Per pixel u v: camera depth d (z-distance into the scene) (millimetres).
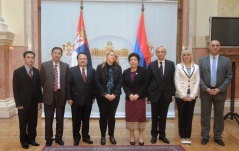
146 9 5695
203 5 6020
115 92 3969
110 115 4078
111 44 5719
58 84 3914
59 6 5578
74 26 5633
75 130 4070
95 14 5645
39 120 5609
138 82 4008
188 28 6301
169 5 5711
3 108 5629
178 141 4281
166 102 4098
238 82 6078
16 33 5961
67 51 5656
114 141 4121
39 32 6531
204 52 6082
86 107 4055
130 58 4012
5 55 5754
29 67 3820
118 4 5648
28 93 3773
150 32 5742
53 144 4059
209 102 4141
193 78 4008
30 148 3879
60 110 3973
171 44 5777
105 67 4016
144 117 4062
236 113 5566
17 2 5934
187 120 4125
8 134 4539
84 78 3941
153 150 3820
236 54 5941
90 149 3836
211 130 4914
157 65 4109
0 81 5676
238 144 4148
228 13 5992
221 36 5453
